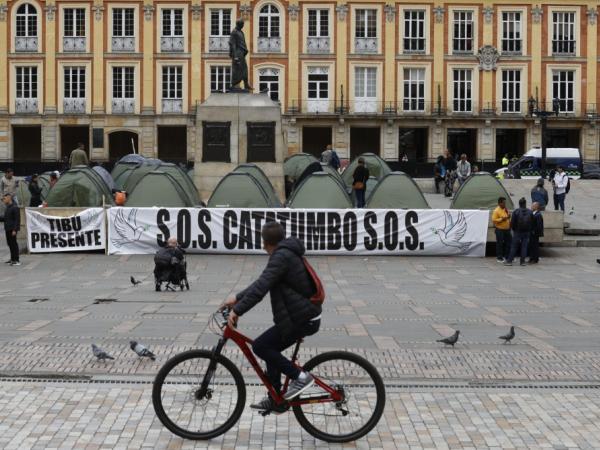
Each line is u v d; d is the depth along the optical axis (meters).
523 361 14.54
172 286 23.77
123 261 29.80
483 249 31.38
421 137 81.00
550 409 11.70
